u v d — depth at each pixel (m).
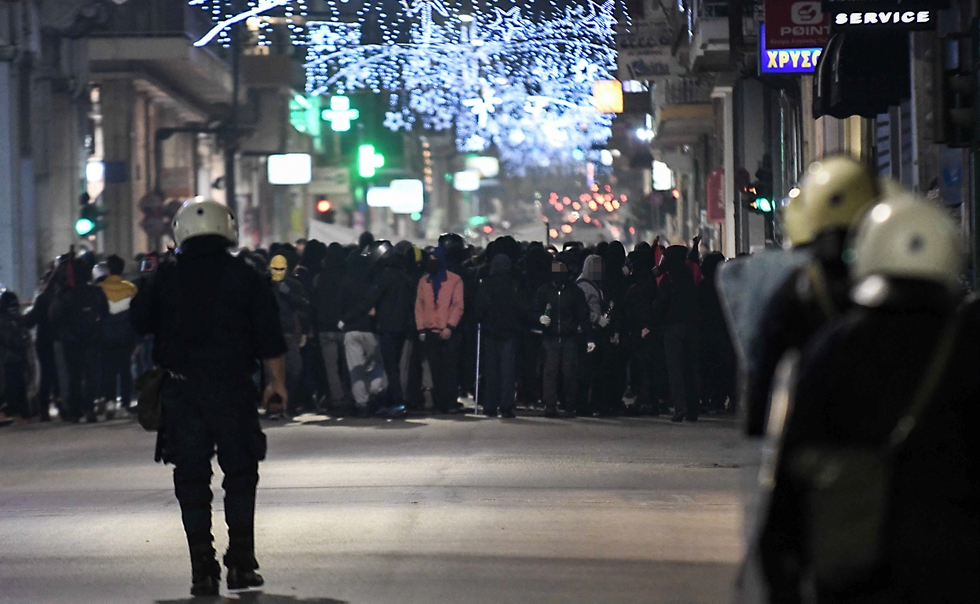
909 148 44.38
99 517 24.02
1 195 77.19
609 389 41.78
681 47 71.69
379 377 41.47
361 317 41.34
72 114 90.56
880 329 7.94
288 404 42.38
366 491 26.38
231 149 110.38
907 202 8.20
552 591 17.39
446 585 17.81
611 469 29.17
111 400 43.78
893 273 8.06
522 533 21.58
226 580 18.11
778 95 70.88
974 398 7.81
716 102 88.31
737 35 55.59
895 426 7.79
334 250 42.56
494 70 106.75
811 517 7.87
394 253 41.91
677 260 39.28
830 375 7.95
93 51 99.38
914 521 7.67
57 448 36.09
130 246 107.44
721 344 41.56
